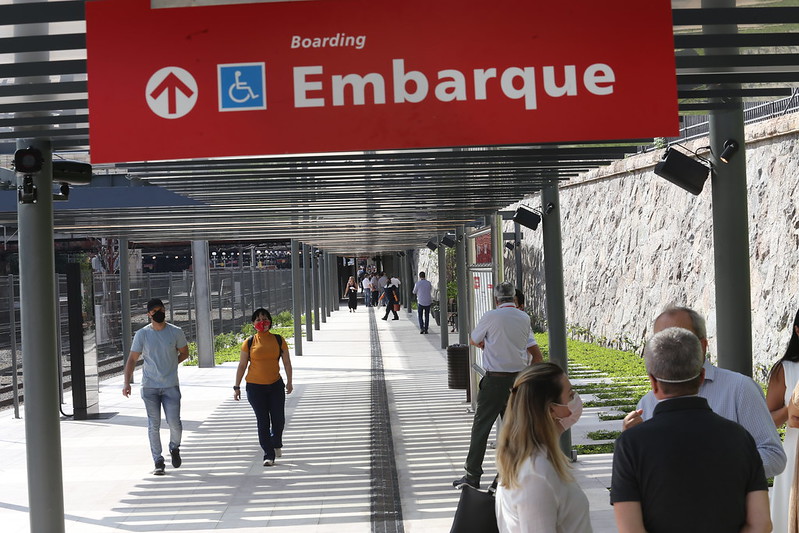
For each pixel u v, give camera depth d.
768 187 13.63
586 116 4.66
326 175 8.89
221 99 4.69
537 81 4.67
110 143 4.68
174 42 4.69
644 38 4.65
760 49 5.63
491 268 10.55
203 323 20.88
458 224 16.83
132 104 4.69
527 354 8.39
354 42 4.68
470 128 4.68
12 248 36.25
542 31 4.66
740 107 6.89
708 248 16.22
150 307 9.44
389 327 34.03
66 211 12.30
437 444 10.61
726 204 6.91
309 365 20.59
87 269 13.80
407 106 4.68
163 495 8.55
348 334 30.86
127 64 4.68
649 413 4.00
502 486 3.28
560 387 3.28
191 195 10.55
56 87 5.76
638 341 19.45
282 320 37.78
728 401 3.84
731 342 6.89
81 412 13.36
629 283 20.36
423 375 17.72
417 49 4.67
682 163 6.93
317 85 4.69
